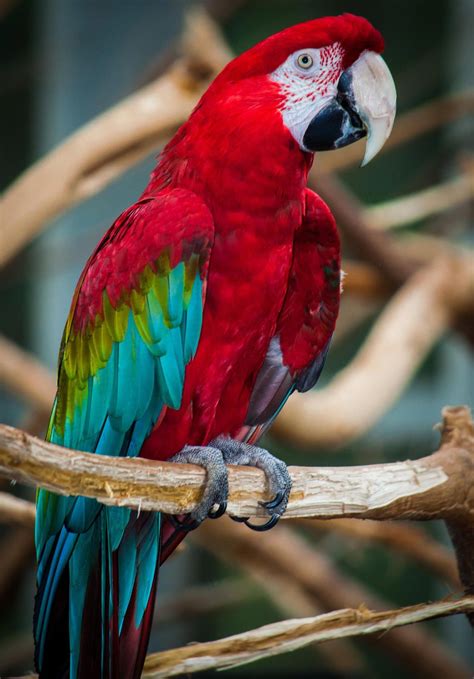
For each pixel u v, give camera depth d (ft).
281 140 13.74
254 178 13.73
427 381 40.06
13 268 36.55
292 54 13.89
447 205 30.42
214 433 15.08
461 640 37.55
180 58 21.72
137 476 11.25
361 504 12.71
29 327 39.91
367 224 27.58
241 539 25.58
